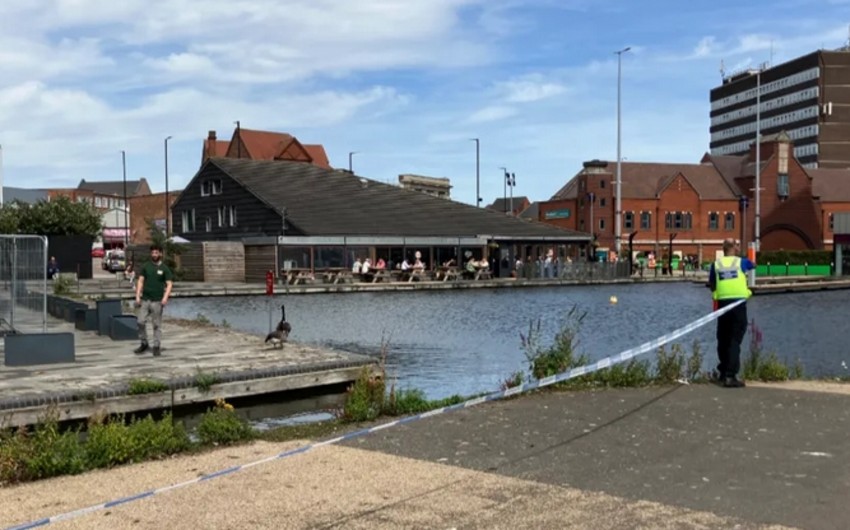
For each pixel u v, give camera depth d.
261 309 30.05
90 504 5.91
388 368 15.33
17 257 16.89
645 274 62.81
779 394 9.61
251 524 5.29
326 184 58.41
